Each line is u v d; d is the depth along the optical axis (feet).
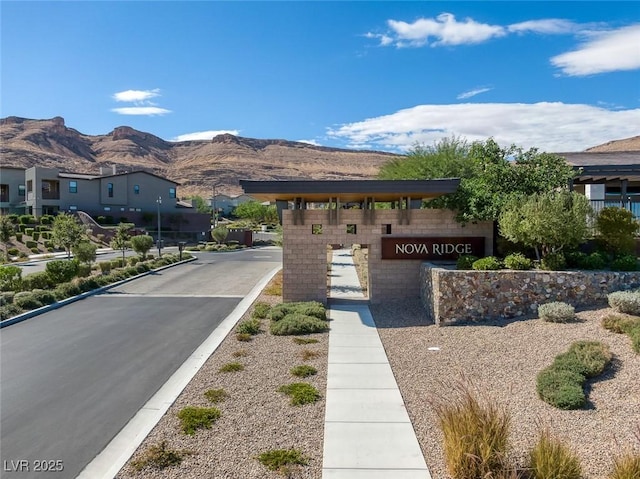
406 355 34.83
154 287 70.79
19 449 22.00
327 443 21.76
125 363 34.40
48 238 147.33
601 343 30.12
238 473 19.35
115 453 21.62
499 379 28.71
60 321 48.08
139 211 197.98
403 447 21.33
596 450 19.93
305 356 34.81
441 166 81.30
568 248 48.01
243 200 361.71
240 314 50.62
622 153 70.49
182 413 24.73
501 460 18.07
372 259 55.42
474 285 42.60
